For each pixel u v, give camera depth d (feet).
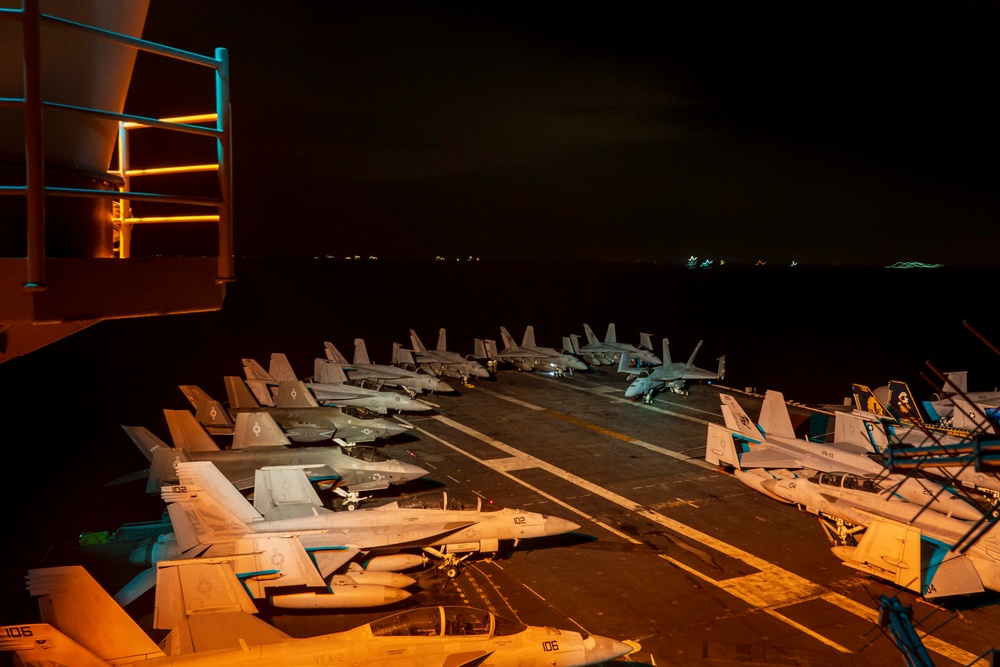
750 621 72.90
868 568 77.82
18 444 142.20
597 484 118.83
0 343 17.97
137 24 20.17
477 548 84.53
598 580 82.38
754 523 100.99
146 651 49.24
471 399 194.39
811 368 296.51
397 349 225.35
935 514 86.38
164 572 58.34
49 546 89.45
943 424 134.62
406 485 117.29
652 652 66.69
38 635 46.65
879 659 65.62
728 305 566.77
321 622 71.31
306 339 336.08
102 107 19.79
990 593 79.25
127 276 16.14
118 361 260.01
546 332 405.80
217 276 18.16
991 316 488.02
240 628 53.21
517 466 129.29
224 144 17.76
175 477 96.68
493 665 55.11
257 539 73.05
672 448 142.92
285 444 114.21
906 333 402.93
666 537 95.76
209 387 212.84
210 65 17.42
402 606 75.41
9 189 13.79
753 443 125.08
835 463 110.63
